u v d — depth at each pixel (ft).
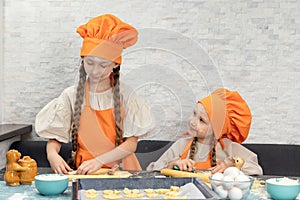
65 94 5.52
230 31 8.02
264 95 8.05
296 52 8.01
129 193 3.87
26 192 4.17
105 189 4.01
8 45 8.27
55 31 8.19
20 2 8.18
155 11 8.07
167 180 4.09
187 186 4.00
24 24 8.21
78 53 8.20
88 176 4.65
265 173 7.56
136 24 8.10
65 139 5.51
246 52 8.03
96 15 8.13
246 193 3.92
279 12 7.98
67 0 8.14
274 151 7.69
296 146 7.75
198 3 8.03
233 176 4.03
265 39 8.01
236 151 6.02
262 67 8.03
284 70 8.03
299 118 8.05
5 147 7.47
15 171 4.45
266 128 8.08
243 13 8.00
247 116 5.99
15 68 8.29
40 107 8.31
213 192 3.65
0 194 4.09
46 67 8.25
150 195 3.78
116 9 8.10
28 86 8.30
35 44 8.23
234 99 5.98
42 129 5.45
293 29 8.00
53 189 4.01
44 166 7.67
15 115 8.35
